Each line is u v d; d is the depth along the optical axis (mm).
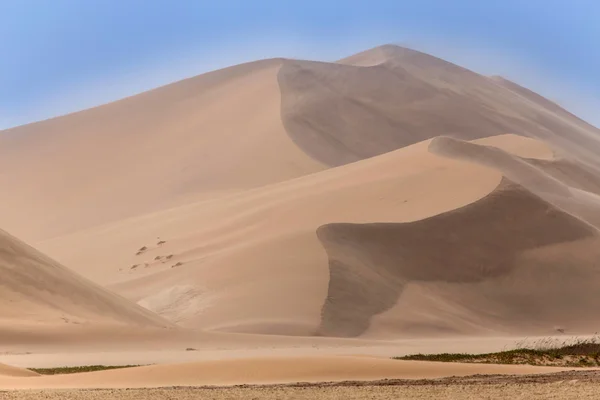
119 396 40719
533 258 138125
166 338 90875
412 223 139000
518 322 129375
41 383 49625
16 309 92812
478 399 38562
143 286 138500
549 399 37906
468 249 137500
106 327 91562
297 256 131375
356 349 85812
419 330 120625
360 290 125625
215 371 51938
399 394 40844
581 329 128875
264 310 120188
